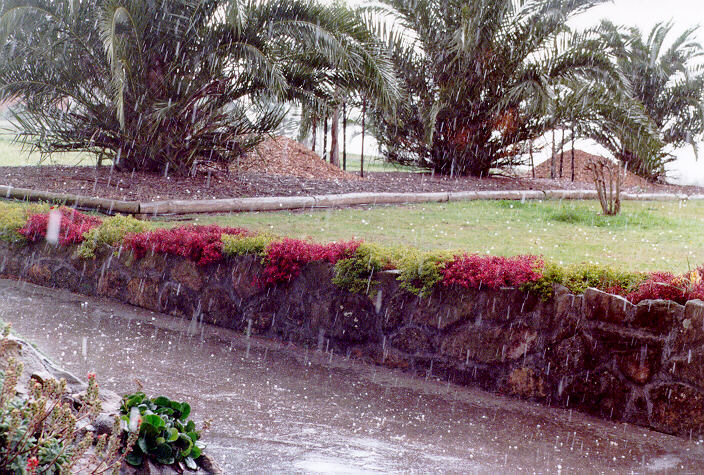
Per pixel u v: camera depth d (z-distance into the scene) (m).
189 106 14.20
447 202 14.46
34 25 13.58
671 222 11.81
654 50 24.42
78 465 2.91
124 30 13.45
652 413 5.10
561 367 5.58
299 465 3.91
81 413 2.96
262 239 7.59
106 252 8.63
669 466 4.30
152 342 6.60
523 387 5.76
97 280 8.70
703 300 5.05
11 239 9.45
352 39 14.12
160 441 3.22
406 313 6.47
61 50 13.98
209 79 14.13
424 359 6.34
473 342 6.06
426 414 5.13
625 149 21.16
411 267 6.45
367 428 4.71
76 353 5.90
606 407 5.34
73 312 7.59
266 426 4.56
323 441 4.36
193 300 7.88
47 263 9.15
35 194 11.98
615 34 21.03
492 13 17.67
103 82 14.23
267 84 13.86
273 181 15.18
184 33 13.77
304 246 7.23
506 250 8.80
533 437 4.75
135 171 14.87
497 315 5.95
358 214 12.08
